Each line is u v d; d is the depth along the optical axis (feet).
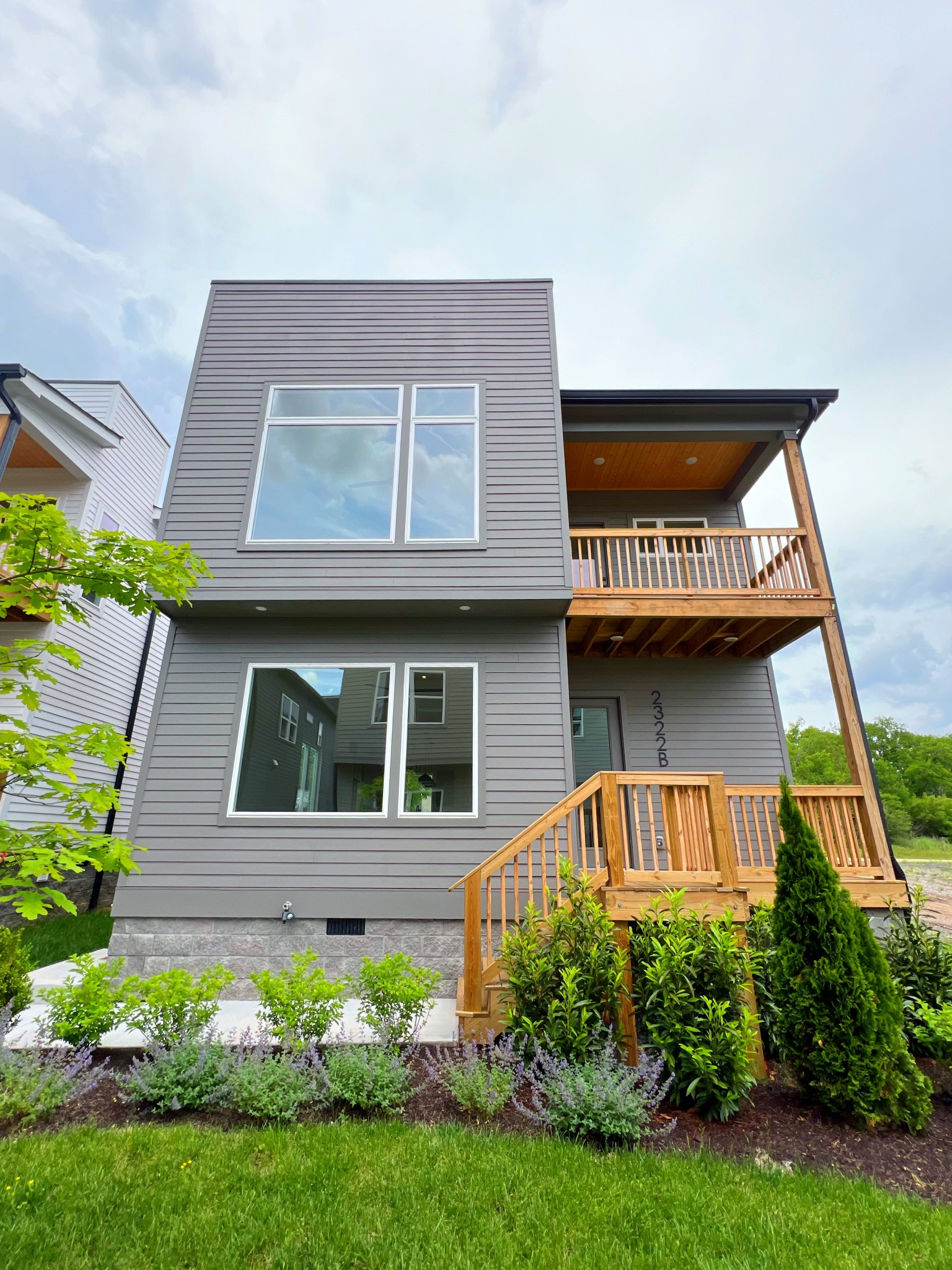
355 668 24.20
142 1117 12.09
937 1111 13.23
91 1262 8.02
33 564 12.44
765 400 27.22
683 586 27.37
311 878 21.58
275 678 24.08
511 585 24.12
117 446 37.63
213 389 26.81
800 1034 13.21
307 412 26.61
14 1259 7.97
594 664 31.17
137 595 13.61
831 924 13.55
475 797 22.58
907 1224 9.12
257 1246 8.37
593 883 16.40
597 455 30.68
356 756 23.15
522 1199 9.45
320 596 23.59
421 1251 8.31
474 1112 12.33
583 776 29.78
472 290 28.35
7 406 28.91
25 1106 11.58
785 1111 12.86
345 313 27.91
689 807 18.04
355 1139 11.12
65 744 11.34
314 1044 14.11
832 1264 8.25
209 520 24.95
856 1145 11.75
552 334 27.71
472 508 25.30
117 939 21.07
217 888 21.47
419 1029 16.62
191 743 23.09
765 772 29.73
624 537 28.37
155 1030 13.78
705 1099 12.37
